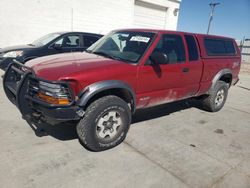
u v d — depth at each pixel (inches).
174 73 161.3
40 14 412.8
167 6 622.2
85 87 116.6
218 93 213.9
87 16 473.1
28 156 120.6
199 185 110.7
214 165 129.0
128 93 138.6
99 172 113.2
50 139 140.1
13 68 144.7
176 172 119.0
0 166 110.4
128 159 126.6
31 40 414.6
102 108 123.9
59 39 278.2
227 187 111.3
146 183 108.4
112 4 505.7
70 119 116.6
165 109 217.2
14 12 385.7
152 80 147.6
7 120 162.1
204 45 190.1
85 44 297.0
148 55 143.9
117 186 104.7
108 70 125.2
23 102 124.8
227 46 219.9
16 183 100.3
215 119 203.8
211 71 196.4
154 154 134.2
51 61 134.3
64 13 440.5
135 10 563.5
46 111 114.5
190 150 142.9
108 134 131.9
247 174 123.4
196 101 249.8
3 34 384.5
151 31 157.5
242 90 362.0
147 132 162.6
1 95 215.9
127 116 137.2
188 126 181.2
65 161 119.5
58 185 101.7
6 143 131.6
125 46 155.2
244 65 829.8
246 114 229.0
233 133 176.6
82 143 133.6
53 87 111.8
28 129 150.7
